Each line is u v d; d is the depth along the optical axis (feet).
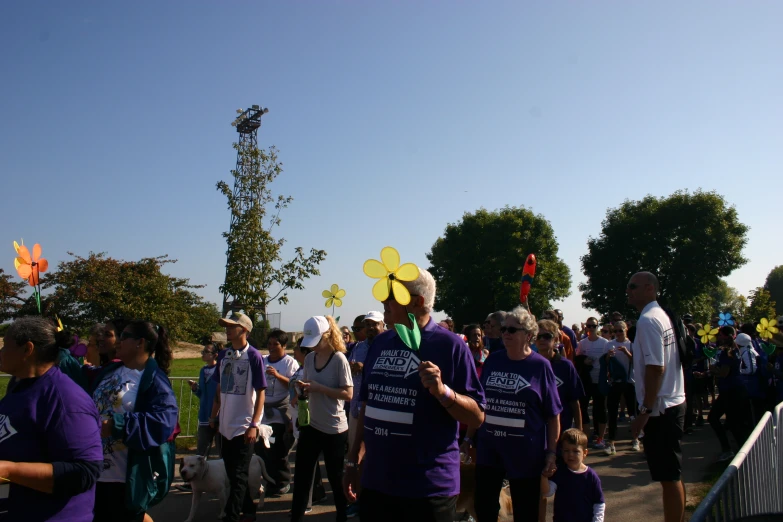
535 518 13.02
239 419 16.61
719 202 129.29
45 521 8.92
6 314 85.10
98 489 11.76
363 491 9.41
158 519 18.37
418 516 8.85
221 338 64.08
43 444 8.98
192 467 17.31
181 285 110.22
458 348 9.37
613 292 134.51
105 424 11.30
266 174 58.49
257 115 119.03
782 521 9.95
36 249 13.75
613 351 28.09
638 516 18.03
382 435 9.20
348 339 26.27
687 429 32.48
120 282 90.74
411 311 9.63
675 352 13.39
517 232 145.48
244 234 56.13
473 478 15.44
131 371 12.34
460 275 148.87
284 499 20.72
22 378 9.29
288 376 21.88
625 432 32.71
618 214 139.54
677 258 128.16
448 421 9.32
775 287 294.05
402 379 9.28
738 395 24.59
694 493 20.31
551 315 25.70
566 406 15.60
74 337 16.51
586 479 12.73
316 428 15.97
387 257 8.87
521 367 13.56
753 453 12.56
